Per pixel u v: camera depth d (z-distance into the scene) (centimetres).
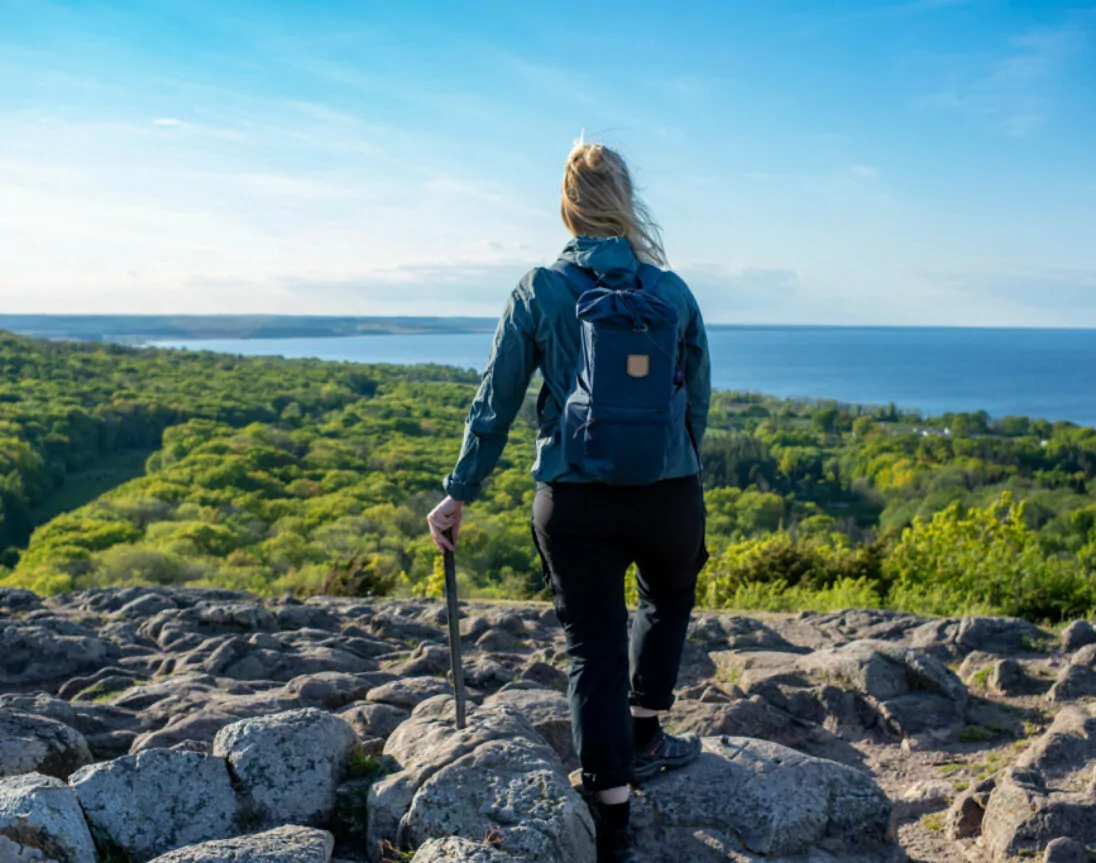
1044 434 16675
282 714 259
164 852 218
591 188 217
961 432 15938
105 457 12219
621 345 196
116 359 19088
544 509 215
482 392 214
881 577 959
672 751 266
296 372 19938
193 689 370
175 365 19538
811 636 527
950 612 797
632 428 195
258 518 8162
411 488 9525
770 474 12625
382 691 358
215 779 236
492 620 530
